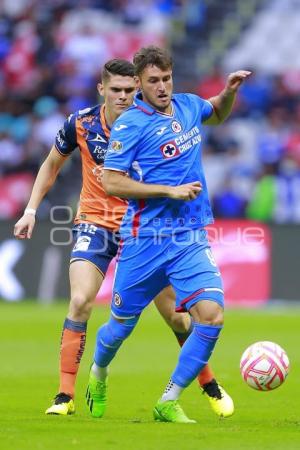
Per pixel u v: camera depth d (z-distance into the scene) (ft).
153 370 122.83
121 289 77.97
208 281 74.23
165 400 75.66
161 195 73.92
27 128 298.97
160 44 321.11
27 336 168.45
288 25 335.88
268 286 232.12
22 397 96.53
